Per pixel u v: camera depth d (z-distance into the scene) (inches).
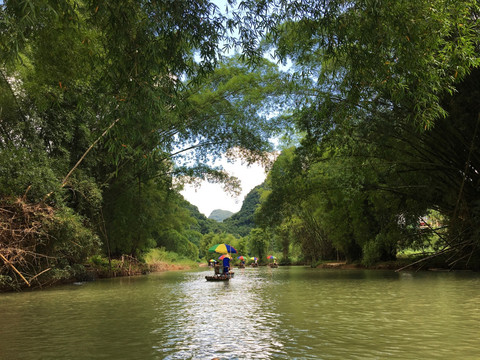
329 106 439.5
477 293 415.5
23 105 583.2
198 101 761.6
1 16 215.8
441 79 253.6
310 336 220.2
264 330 239.8
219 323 268.7
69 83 307.6
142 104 210.5
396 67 235.3
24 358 182.2
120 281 788.0
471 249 732.7
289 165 796.0
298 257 2566.4
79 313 328.2
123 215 941.2
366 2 198.4
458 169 665.0
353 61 239.5
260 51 241.4
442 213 796.6
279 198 875.4
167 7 195.8
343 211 1107.9
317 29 232.1
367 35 222.7
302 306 353.1
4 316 315.3
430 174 730.8
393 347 192.2
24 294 505.7
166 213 1220.5
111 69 207.3
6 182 537.3
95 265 922.7
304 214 1540.4
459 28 262.1
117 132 209.8
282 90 709.3
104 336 229.0
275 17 227.8
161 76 218.4
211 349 192.4
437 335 218.8
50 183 577.6
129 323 274.4
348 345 197.5
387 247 1038.4
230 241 3385.8
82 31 285.6
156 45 204.8
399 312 304.3
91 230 756.6
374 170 768.9
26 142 606.9
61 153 699.4
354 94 267.7
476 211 642.8
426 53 229.6
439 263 859.4
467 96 541.3
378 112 573.0
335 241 1284.4
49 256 577.3
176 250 2044.8
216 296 464.1
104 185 782.5
